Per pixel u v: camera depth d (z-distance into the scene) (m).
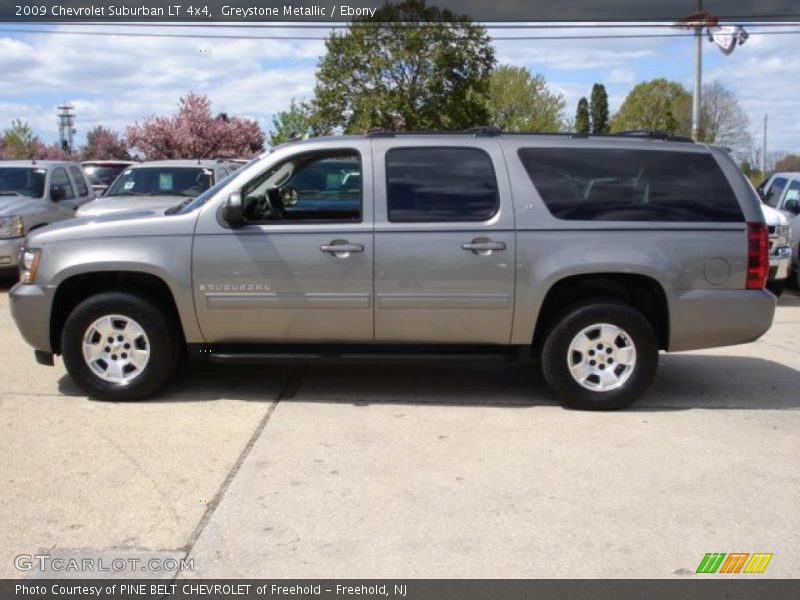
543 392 6.32
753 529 3.98
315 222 5.68
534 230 5.64
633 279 5.82
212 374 6.70
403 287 5.67
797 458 4.94
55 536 3.87
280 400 6.01
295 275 5.68
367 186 5.71
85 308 5.79
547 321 5.90
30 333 5.89
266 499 4.28
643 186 5.75
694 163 5.82
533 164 5.73
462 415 5.70
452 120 40.28
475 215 5.67
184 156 47.00
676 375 6.98
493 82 69.44
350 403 5.95
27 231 11.12
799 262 12.17
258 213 5.86
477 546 3.79
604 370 5.81
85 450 4.95
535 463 4.80
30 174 12.16
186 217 5.75
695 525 4.02
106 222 5.86
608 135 5.91
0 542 3.81
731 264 5.71
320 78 40.16
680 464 4.82
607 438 5.25
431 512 4.13
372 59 38.97
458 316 5.71
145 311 5.79
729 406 6.04
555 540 3.85
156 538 3.85
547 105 70.56
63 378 6.54
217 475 4.58
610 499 4.31
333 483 4.48
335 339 5.83
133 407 5.80
